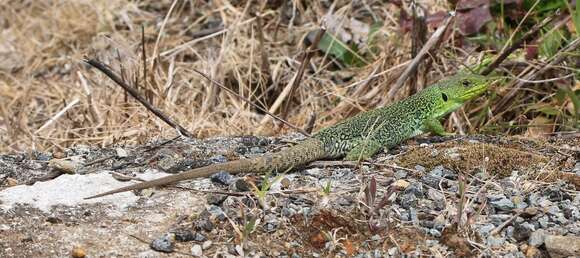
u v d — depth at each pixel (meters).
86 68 14.30
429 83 12.07
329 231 7.47
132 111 12.19
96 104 12.58
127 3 15.48
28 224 7.64
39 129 12.46
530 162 8.76
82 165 9.11
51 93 14.02
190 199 8.04
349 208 7.74
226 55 13.70
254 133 12.16
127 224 7.64
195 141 9.70
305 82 13.24
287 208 7.76
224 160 9.04
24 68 14.91
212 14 14.87
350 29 13.88
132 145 10.02
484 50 12.05
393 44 12.95
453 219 7.62
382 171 8.68
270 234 7.48
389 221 7.57
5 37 15.80
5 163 9.31
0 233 7.49
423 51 11.43
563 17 11.70
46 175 8.83
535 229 7.52
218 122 12.78
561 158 8.91
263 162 8.58
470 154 8.84
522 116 11.41
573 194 8.12
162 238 7.35
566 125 10.89
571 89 10.96
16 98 14.02
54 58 14.88
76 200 8.05
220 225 7.59
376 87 12.41
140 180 8.48
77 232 7.51
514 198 7.98
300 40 13.96
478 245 7.30
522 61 11.53
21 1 16.52
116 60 14.02
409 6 13.41
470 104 11.80
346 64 13.53
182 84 13.22
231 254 7.24
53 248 7.27
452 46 12.23
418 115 9.56
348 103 12.43
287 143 9.65
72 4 15.73
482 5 11.84
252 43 13.65
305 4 14.68
